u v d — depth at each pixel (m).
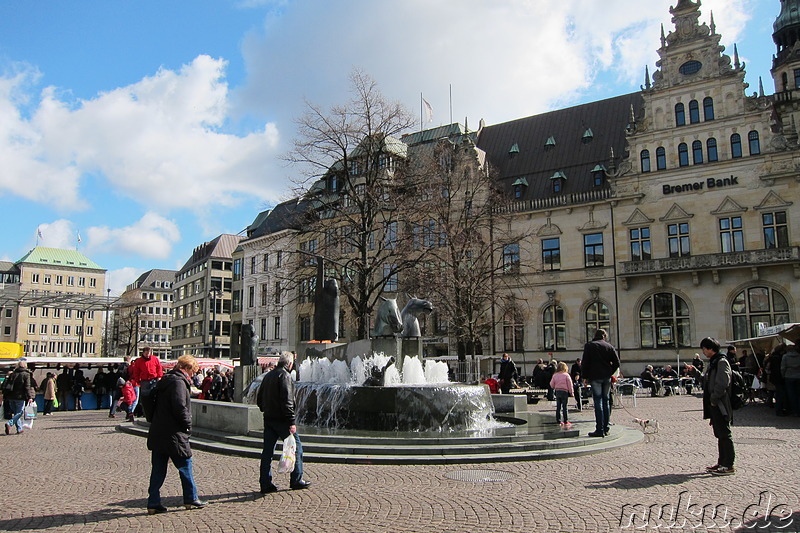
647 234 48.94
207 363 41.19
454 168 43.97
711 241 46.19
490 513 8.48
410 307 19.97
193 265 109.81
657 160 48.94
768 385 24.61
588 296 50.62
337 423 16.73
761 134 45.09
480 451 13.14
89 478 11.45
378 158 35.88
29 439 17.69
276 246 72.31
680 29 48.72
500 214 47.28
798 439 15.20
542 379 31.08
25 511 8.91
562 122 59.47
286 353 10.41
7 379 19.52
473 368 36.94
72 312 144.75
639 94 56.59
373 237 50.50
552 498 9.32
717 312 45.25
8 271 144.88
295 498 9.53
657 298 48.09
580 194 52.00
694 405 26.44
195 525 8.08
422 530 7.71
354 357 19.88
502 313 48.41
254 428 15.62
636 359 48.00
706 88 47.41
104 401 32.94
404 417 16.06
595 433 14.83
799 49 53.69
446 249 41.50
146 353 20.73
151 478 8.80
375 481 10.80
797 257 42.03
